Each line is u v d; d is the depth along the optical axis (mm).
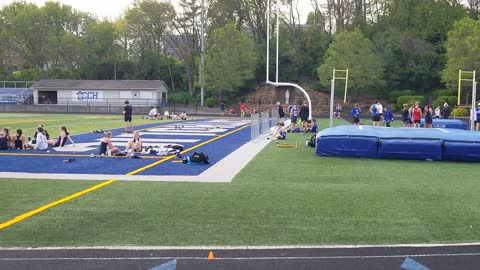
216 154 16859
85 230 7223
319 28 75062
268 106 65250
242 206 8805
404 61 66812
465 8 73125
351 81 58344
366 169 13539
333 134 16391
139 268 5770
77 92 66438
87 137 23156
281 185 10945
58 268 5754
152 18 72562
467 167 14102
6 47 78875
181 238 6852
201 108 63281
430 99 59406
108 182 11188
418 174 12695
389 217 8023
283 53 73250
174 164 14211
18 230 7199
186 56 73500
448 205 8914
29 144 17922
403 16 72062
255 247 6461
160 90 67062
